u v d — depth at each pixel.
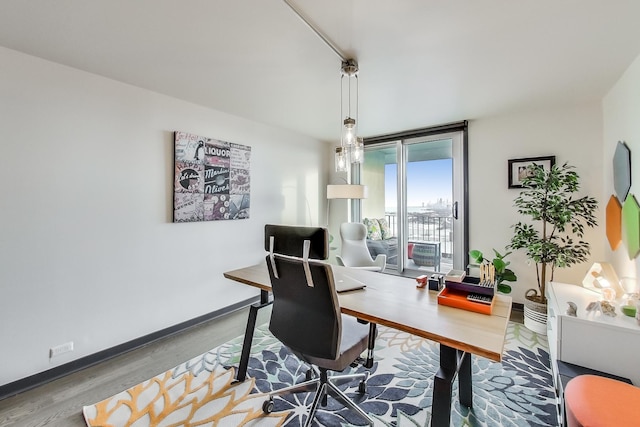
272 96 2.70
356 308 1.44
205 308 3.06
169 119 2.72
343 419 1.67
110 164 2.36
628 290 2.01
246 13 1.51
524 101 2.81
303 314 1.47
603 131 2.73
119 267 2.42
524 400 1.80
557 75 2.24
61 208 2.11
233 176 3.28
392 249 4.38
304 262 1.37
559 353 1.74
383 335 2.71
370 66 2.10
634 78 2.00
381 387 1.94
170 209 2.76
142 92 2.54
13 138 1.91
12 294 1.92
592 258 2.81
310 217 4.40
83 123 2.21
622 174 2.19
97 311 2.30
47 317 2.06
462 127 3.50
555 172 2.62
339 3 1.42
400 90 2.54
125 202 2.45
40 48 1.88
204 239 3.04
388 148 4.35
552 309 2.07
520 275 3.20
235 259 3.35
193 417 1.68
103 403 1.81
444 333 1.15
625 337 1.57
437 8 1.46
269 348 2.48
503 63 2.05
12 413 1.73
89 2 1.43
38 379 2.00
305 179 4.31
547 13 1.50
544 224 2.71
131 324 2.49
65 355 2.13
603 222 2.74
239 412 1.72
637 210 1.92
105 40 1.78
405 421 1.64
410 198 4.17
